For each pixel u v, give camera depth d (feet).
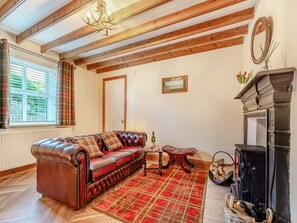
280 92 4.38
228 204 4.92
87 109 15.31
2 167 9.06
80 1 6.81
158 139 13.41
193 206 6.44
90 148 8.70
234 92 10.71
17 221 5.50
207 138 11.52
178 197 7.14
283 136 4.39
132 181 8.89
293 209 4.09
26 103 10.91
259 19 6.35
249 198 5.69
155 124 13.58
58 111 12.20
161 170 9.93
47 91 12.23
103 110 16.30
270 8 5.63
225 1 6.67
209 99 11.48
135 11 7.02
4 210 6.12
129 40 10.78
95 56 13.09
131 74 14.78
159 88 13.43
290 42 4.32
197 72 11.92
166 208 6.31
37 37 10.35
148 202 6.74
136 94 14.51
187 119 12.25
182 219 5.66
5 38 9.44
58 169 6.50
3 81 9.04
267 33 5.64
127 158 9.30
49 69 12.25
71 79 13.17
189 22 8.68
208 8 6.96
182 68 12.48
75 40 10.65
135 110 14.55
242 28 9.04
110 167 7.80
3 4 7.19
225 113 10.99
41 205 6.48
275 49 5.24
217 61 11.23
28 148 10.25
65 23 8.65
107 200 6.89
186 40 10.71
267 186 4.91
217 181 8.35
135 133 11.99
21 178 9.10
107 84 16.11
